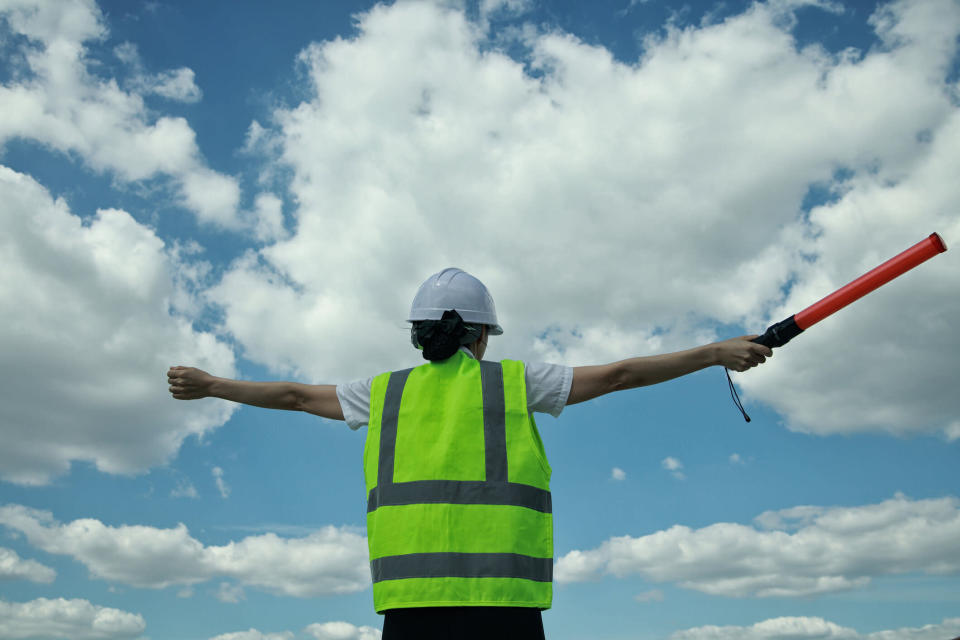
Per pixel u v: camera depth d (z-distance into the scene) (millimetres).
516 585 3777
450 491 3906
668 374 4129
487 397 4094
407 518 3881
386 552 3861
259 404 4617
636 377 4152
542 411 4227
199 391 4660
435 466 3951
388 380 4297
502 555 3807
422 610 3789
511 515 3885
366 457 4152
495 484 3930
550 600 3871
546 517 4004
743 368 4074
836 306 3840
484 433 4016
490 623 3732
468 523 3855
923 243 3699
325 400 4496
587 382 4168
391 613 3867
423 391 4164
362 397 4398
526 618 3799
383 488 3988
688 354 4090
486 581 3764
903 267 3711
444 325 4246
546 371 4188
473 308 4562
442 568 3770
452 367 4234
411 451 4016
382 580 3836
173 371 4645
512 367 4199
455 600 3729
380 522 3926
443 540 3822
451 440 3988
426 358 4332
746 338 4066
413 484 3939
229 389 4605
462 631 3725
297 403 4566
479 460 3961
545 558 3926
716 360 4066
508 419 4066
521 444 4023
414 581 3766
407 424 4094
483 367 4203
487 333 4691
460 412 4051
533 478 3990
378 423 4164
